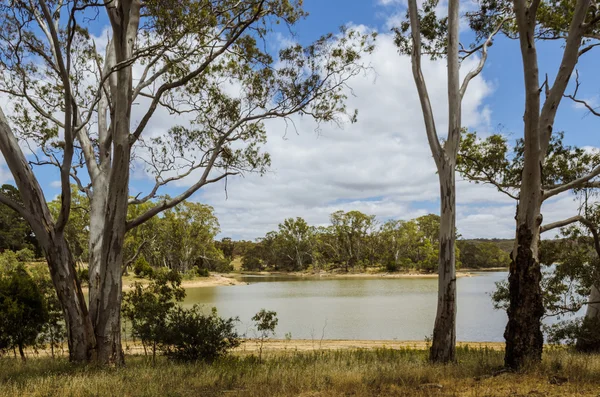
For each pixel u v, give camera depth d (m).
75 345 9.73
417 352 12.56
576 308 11.64
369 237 107.56
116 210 9.93
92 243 10.75
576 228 12.17
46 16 8.12
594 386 6.38
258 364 9.70
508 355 7.90
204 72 13.02
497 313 28.64
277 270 116.31
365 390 6.57
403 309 31.53
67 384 7.27
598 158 12.14
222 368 8.67
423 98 9.62
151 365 9.91
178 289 11.46
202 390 6.96
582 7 7.71
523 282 7.84
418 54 9.73
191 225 74.50
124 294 11.74
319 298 41.25
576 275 11.50
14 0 9.27
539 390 6.26
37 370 9.20
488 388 6.52
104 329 9.92
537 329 7.80
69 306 9.67
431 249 94.25
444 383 7.00
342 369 8.30
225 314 28.92
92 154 11.45
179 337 10.34
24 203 9.43
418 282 68.50
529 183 7.87
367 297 41.84
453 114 9.33
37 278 13.18
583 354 9.80
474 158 13.13
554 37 11.41
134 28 9.98
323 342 17.83
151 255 70.38
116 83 10.43
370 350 14.32
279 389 6.85
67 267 9.71
